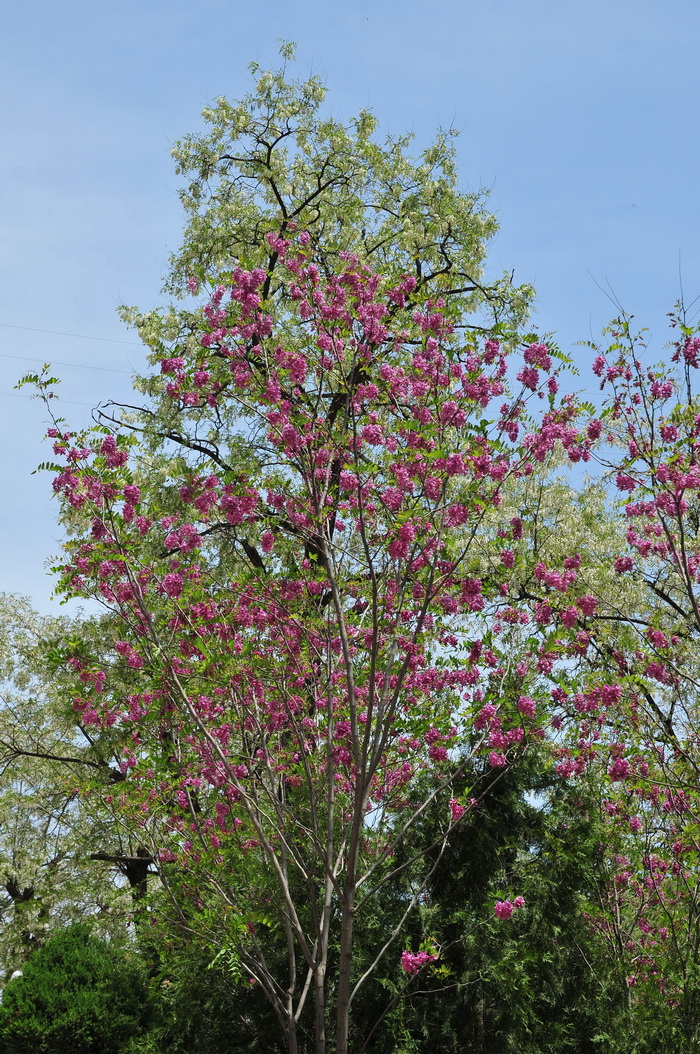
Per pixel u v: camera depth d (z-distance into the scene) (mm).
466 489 7621
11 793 18953
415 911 9172
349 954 7543
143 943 10891
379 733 7695
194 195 16531
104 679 9133
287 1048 9062
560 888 9359
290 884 9297
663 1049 9102
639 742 8695
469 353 8031
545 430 7867
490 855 9172
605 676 8453
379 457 8258
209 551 13242
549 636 7934
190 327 14633
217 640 8664
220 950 8148
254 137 16641
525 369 7797
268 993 8109
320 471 8328
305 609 8883
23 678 18500
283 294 13188
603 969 9633
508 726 8305
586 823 9695
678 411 8273
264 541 8625
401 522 7270
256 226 15531
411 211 16141
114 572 8508
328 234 15719
